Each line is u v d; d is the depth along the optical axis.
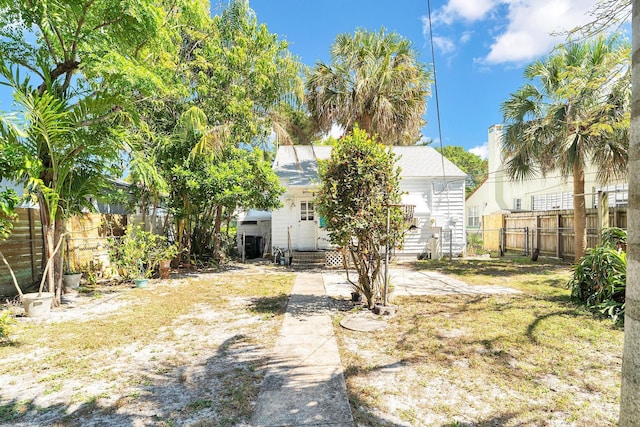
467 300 6.53
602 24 3.62
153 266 9.62
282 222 13.59
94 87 7.20
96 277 9.08
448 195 13.89
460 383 3.25
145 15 6.29
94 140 6.09
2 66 5.06
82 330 4.95
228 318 5.57
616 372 3.45
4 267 6.91
